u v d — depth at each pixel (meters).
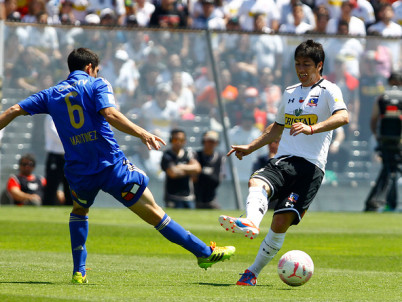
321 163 21.36
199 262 21.55
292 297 18.55
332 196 60.22
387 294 19.56
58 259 27.45
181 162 55.41
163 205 57.03
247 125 59.28
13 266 24.48
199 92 58.72
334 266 27.64
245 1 66.75
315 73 21.66
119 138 56.81
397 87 58.97
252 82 59.56
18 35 55.19
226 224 19.28
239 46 59.41
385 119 56.53
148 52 57.84
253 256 30.91
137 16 65.88
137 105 57.50
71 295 17.81
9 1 60.44
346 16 67.31
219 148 58.62
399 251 33.03
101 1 64.81
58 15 64.50
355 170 60.88
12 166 54.31
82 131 20.11
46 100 20.50
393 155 57.22
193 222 45.22
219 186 57.75
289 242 36.25
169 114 58.00
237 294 18.91
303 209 20.86
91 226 41.59
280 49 60.09
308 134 20.14
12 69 55.19
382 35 62.19
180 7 64.62
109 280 21.47
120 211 53.62
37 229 39.09
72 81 20.41
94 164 20.17
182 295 18.39
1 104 54.94
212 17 65.75
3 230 38.28
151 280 21.75
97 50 56.81
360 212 58.12
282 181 21.03
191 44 58.69
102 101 19.86
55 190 54.34
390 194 58.25
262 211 20.14
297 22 66.88
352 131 60.91
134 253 31.12
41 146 54.56
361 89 61.22
